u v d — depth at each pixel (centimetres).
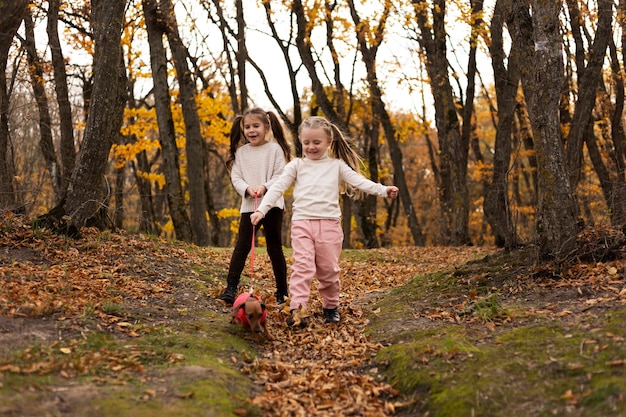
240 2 1589
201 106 1802
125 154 1753
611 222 656
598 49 1151
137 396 330
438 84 1627
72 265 610
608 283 487
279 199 592
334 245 530
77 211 705
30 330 417
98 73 727
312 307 593
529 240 680
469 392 344
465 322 477
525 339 400
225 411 328
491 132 2906
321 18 1706
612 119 1402
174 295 571
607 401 305
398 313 546
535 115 575
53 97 1595
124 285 573
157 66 1342
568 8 1284
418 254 1280
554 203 560
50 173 1378
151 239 815
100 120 724
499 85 1453
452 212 1642
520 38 701
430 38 1675
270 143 599
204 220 1434
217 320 508
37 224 688
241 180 587
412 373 389
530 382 342
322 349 462
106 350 398
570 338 383
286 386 386
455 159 1619
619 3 1190
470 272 628
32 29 1237
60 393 323
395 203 2991
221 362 405
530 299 503
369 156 2097
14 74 1222
